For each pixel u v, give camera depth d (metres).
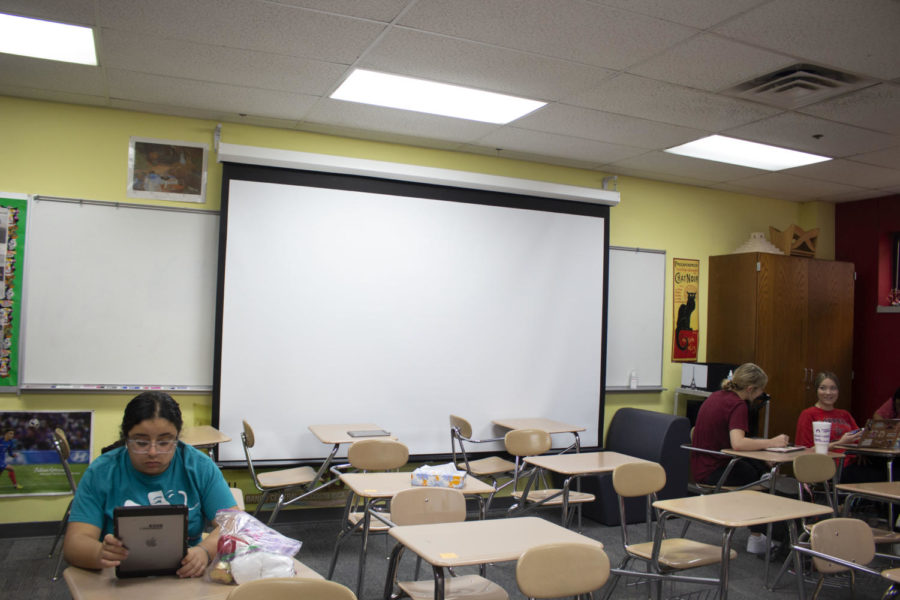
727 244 7.13
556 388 6.08
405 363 5.52
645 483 3.81
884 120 4.62
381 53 3.79
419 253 5.58
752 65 3.76
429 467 3.77
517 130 5.18
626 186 6.62
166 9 3.32
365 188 5.41
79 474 4.73
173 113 4.95
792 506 3.47
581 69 3.92
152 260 4.94
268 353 5.09
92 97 4.64
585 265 6.23
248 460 4.68
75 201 4.76
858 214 7.33
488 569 4.39
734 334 6.68
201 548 2.06
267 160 5.03
